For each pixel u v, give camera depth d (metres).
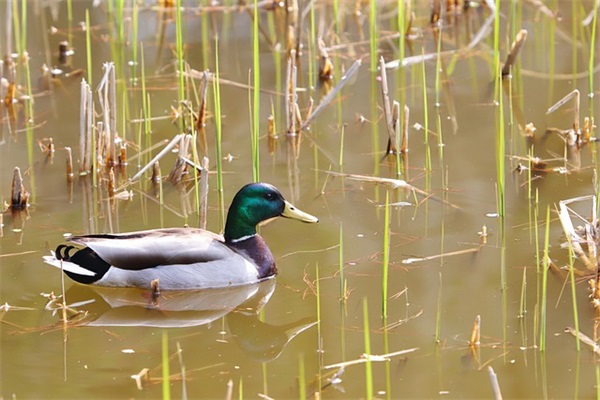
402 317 12.31
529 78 20.97
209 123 19.17
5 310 12.65
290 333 12.12
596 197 14.78
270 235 14.77
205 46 23.12
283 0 25.67
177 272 13.38
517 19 24.36
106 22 24.80
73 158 17.72
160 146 18.14
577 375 10.98
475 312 12.36
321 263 13.84
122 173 17.16
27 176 17.02
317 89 20.91
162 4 25.44
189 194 16.36
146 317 12.70
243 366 11.38
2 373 11.13
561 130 18.17
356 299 12.77
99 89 16.94
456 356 11.41
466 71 21.52
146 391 10.77
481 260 13.70
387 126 17.55
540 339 11.56
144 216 15.55
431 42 23.33
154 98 20.38
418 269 13.51
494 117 19.05
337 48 23.11
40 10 25.56
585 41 22.72
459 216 15.12
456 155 17.47
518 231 14.54
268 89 20.83
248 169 17.19
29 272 13.66
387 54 22.61
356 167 17.16
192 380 11.05
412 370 11.14
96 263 13.40
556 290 12.82
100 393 10.73
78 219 15.40
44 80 21.31
